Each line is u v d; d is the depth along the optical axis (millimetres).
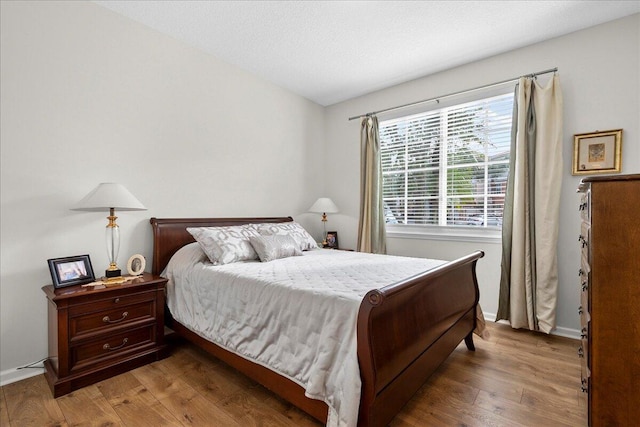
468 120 3156
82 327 1802
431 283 1723
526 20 2371
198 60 2854
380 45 2740
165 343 2205
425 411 1563
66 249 2102
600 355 1110
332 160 4250
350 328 1284
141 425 1464
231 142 3156
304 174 4031
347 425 1150
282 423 1479
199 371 1994
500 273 2916
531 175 2605
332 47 2791
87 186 2195
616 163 2332
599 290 1110
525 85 2639
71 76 2111
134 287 2020
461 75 3119
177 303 2303
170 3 2211
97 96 2236
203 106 2904
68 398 1682
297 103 3912
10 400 1669
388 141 3793
